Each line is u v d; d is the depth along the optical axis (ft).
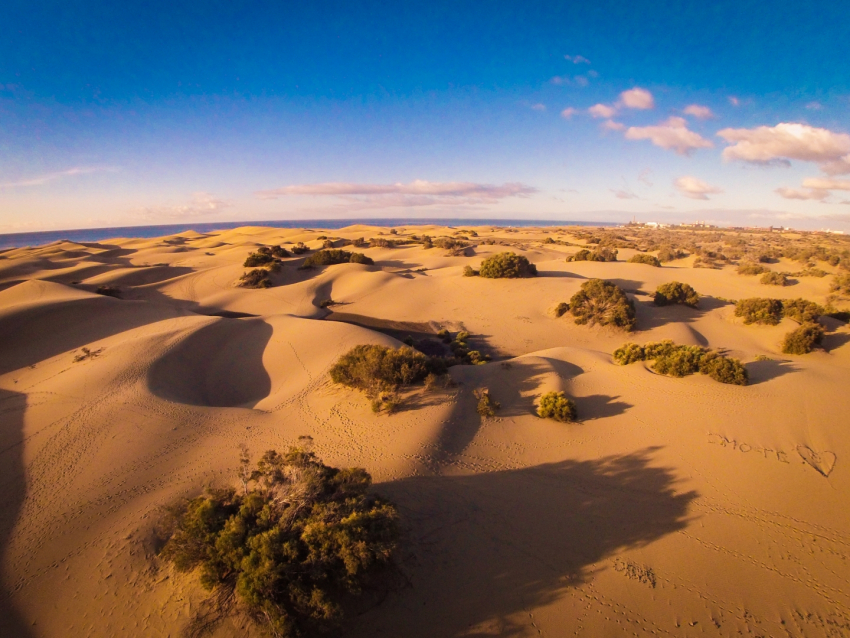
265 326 97.04
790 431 47.01
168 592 28.25
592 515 37.29
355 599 27.09
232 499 32.09
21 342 84.69
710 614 28.07
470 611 27.76
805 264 208.23
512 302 130.72
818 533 34.63
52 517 36.35
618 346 99.81
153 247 272.10
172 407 56.49
